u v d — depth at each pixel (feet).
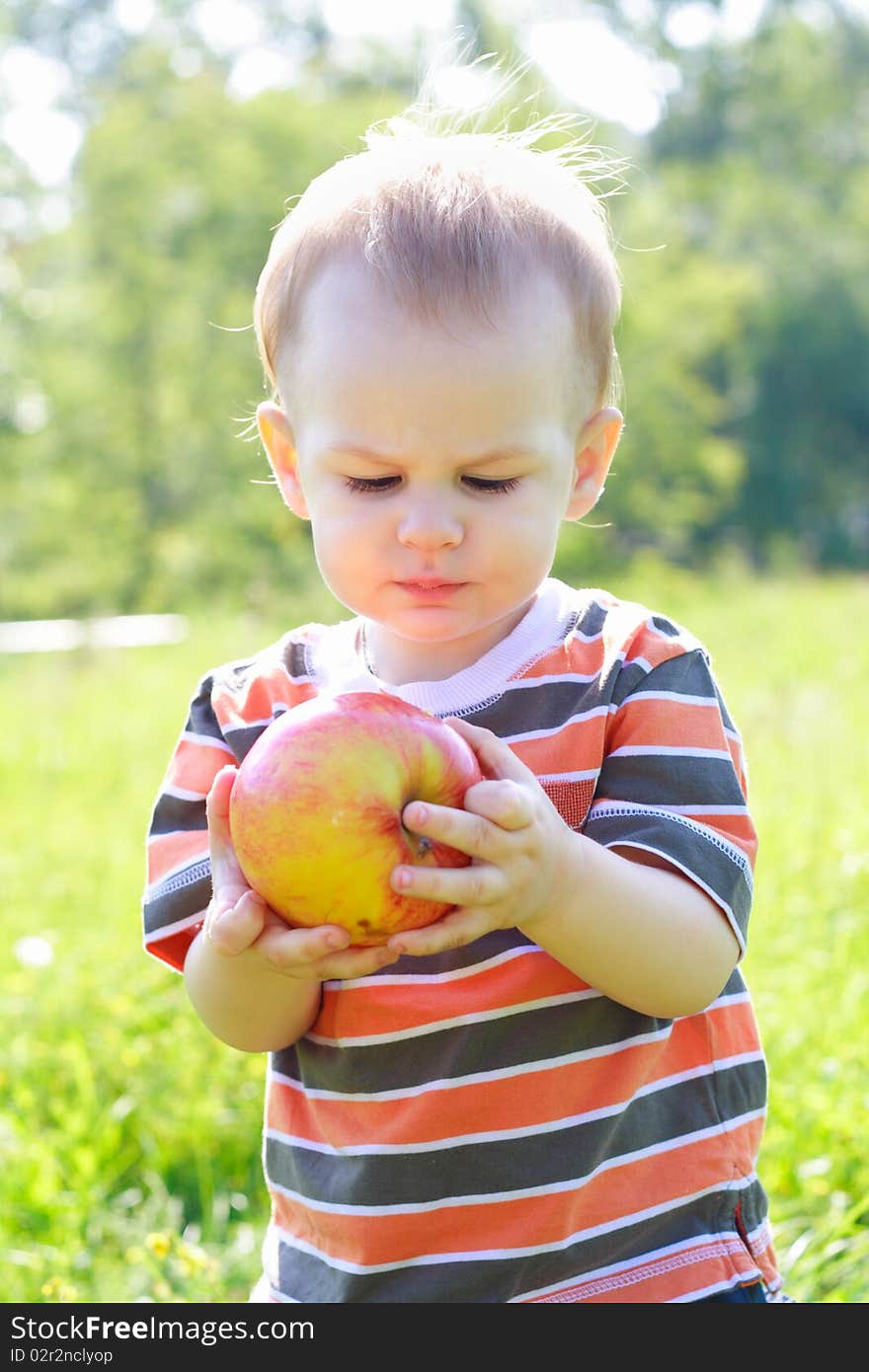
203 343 88.17
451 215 6.55
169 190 89.20
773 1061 11.73
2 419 91.25
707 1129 6.95
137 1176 12.01
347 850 5.70
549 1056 6.75
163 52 97.91
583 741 6.91
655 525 103.65
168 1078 12.62
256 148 90.53
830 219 136.56
